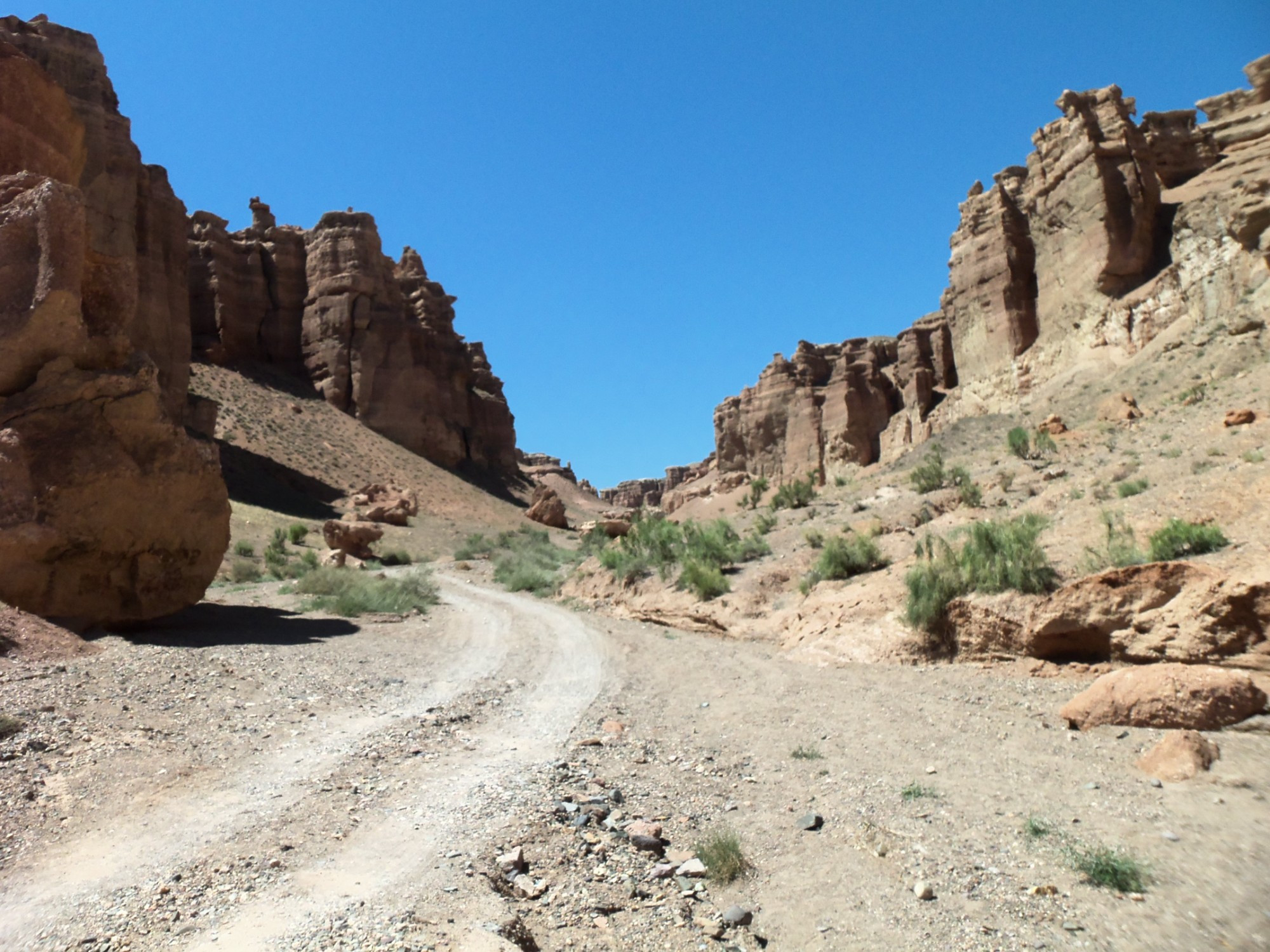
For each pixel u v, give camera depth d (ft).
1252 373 87.61
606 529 151.33
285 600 79.87
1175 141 170.30
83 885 17.90
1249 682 26.37
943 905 18.08
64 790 23.13
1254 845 18.44
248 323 260.83
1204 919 16.08
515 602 90.33
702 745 33.27
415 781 26.73
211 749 28.43
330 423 242.78
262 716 33.58
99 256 53.31
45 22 160.04
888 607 48.24
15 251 48.26
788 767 29.19
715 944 17.57
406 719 35.58
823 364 295.48
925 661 42.57
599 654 56.80
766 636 57.06
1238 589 29.50
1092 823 20.85
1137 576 33.71
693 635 63.62
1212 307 128.98
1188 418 79.66
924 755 28.32
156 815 22.25
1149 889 17.46
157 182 181.68
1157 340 138.82
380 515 185.88
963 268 200.23
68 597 46.60
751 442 288.10
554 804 24.94
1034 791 23.53
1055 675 35.45
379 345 263.90
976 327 193.47
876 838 21.80
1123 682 28.27
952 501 76.89
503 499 273.75
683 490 287.07
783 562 70.08
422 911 17.11
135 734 28.55
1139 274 154.51
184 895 17.49
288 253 270.87
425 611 80.53
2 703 29.25
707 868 21.24
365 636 61.41
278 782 25.70
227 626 57.67
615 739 34.32
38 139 57.36
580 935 17.49
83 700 31.30
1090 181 161.68
